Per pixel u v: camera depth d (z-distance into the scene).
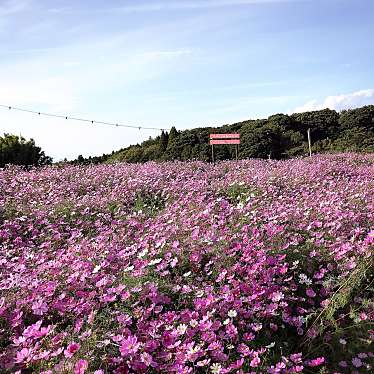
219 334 3.90
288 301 4.66
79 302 4.20
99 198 9.55
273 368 3.52
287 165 13.55
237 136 17.59
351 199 7.82
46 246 6.68
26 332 3.71
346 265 5.06
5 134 19.19
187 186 10.22
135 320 4.08
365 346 4.07
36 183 11.52
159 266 4.74
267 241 5.41
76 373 3.16
